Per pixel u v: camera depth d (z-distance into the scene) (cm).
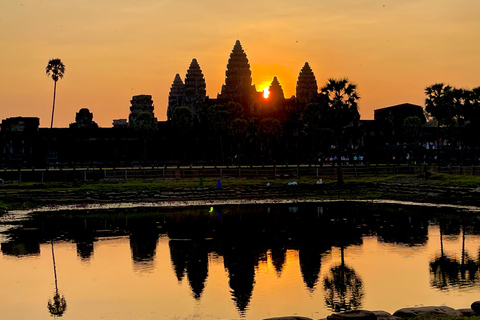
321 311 2841
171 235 4909
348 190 8388
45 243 4572
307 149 16850
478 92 10950
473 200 6606
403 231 4928
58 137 15488
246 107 19925
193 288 3269
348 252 4131
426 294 3073
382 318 2145
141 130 15700
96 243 4559
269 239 4691
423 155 12488
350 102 9031
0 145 15188
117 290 3247
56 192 7756
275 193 8188
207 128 16612
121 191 7906
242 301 3025
